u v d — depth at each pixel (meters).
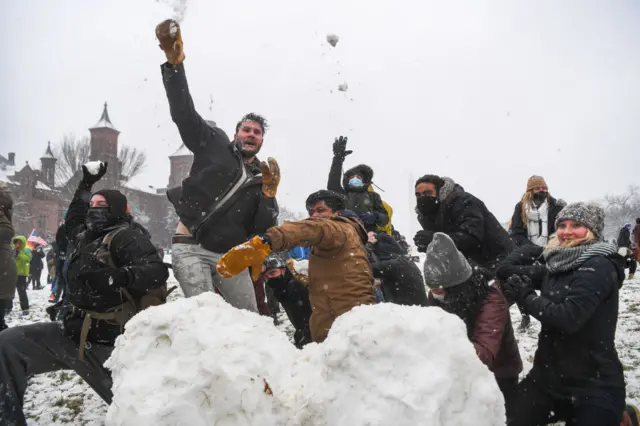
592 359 2.98
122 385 1.85
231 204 3.73
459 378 1.78
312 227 2.88
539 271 3.44
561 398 3.09
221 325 1.92
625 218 88.06
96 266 3.37
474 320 3.20
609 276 2.94
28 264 10.20
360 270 3.10
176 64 3.40
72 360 3.42
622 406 2.94
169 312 1.96
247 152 3.83
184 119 3.56
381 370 1.78
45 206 58.00
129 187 62.28
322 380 1.86
